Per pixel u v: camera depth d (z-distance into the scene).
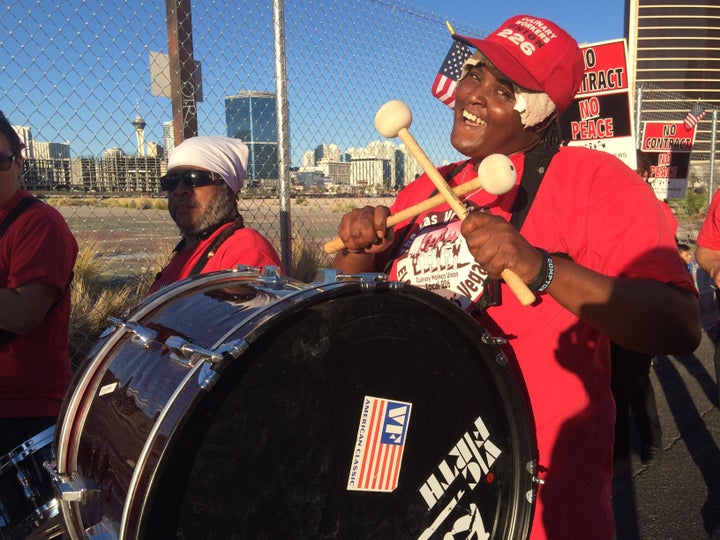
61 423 1.26
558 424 1.49
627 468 3.96
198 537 0.98
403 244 1.72
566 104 1.54
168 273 2.60
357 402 1.14
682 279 1.32
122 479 1.02
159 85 3.96
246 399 1.02
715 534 3.12
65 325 2.55
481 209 1.56
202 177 2.50
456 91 1.63
